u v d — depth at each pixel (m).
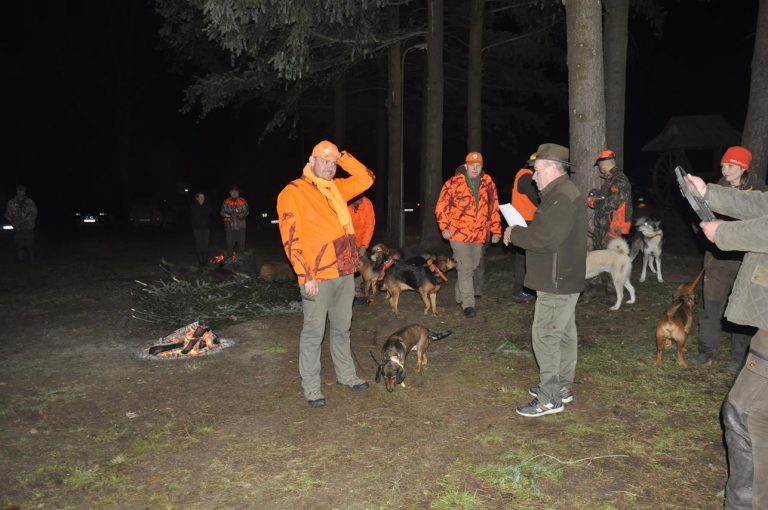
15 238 15.36
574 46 7.82
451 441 4.31
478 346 6.55
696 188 2.96
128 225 34.00
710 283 5.46
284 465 4.05
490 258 13.02
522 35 18.19
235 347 6.82
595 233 7.91
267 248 19.77
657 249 9.31
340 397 5.21
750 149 10.30
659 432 4.35
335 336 5.35
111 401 5.30
